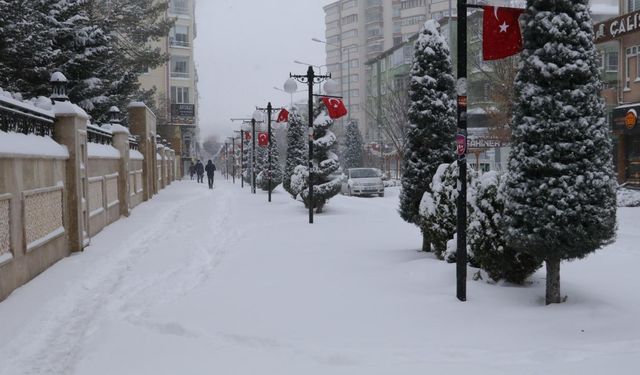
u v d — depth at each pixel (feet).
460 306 21.57
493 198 24.52
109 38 82.89
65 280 28.19
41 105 36.68
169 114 185.88
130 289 27.30
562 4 20.88
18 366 17.40
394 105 133.39
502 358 16.24
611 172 20.70
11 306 23.49
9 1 51.44
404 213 37.19
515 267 24.40
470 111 118.93
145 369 16.21
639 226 46.47
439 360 16.21
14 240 26.08
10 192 25.67
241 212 63.87
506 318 19.99
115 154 55.77
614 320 19.27
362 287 25.22
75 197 36.19
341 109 52.54
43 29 58.90
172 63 211.20
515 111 21.86
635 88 81.82
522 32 22.12
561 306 20.94
